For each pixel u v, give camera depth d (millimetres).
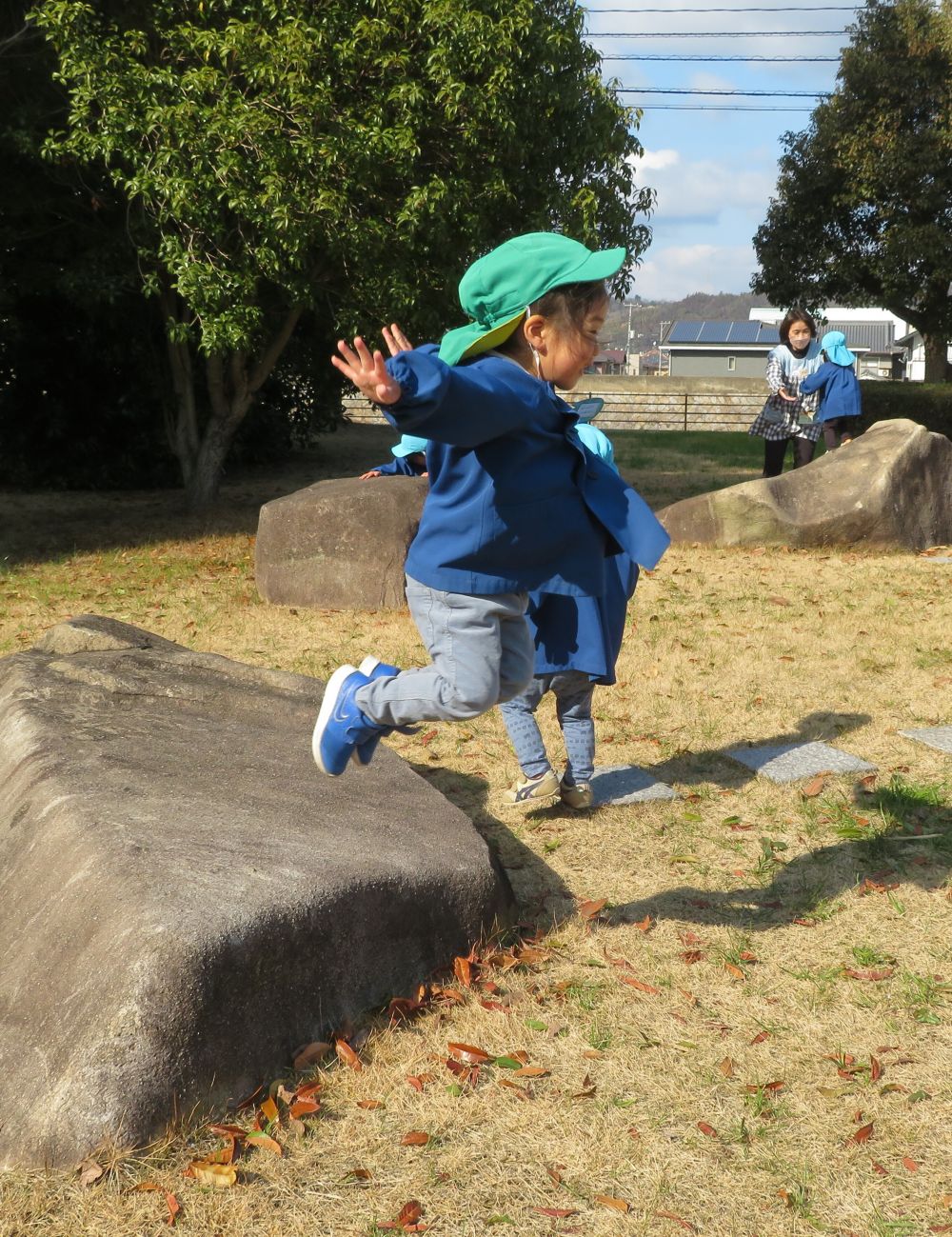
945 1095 2707
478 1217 2322
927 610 7594
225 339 10180
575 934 3486
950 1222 2303
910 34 24641
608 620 4277
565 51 11445
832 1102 2689
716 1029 2988
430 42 10391
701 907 3689
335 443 21906
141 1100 2441
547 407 2561
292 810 3398
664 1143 2551
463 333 2662
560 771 4863
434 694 2654
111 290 12102
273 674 4664
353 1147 2523
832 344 11414
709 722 5469
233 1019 2621
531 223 11672
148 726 3938
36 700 3967
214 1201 2332
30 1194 2303
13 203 12195
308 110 9953
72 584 9016
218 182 9836
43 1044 2547
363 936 2973
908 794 4516
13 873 3082
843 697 5805
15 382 15422
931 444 10320
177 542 11180
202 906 2684
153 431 15875
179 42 10398
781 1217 2328
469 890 3297
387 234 10680
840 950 3387
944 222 25859
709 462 18484
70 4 9719
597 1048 2900
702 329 68125
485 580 2602
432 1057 2848
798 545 10117
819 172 26281
